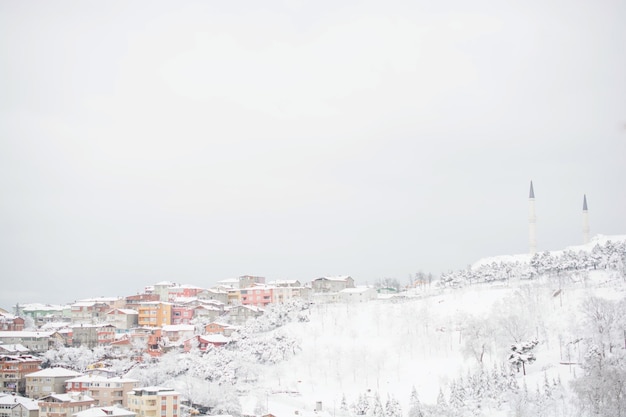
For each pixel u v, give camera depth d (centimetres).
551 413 19750
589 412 19575
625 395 19700
